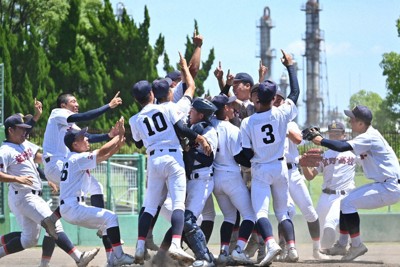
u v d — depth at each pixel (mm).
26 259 34250
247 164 25984
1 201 43031
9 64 95438
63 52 107812
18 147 27969
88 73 108312
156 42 117562
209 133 25781
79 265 27062
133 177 45312
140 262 25281
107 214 26047
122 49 108750
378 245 43719
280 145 25875
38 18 143125
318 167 32156
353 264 27219
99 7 150125
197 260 25531
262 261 25547
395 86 120812
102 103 101062
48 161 28672
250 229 26078
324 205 32094
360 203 28047
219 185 26078
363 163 28250
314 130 27984
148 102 25969
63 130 28672
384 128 64375
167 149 25219
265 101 25656
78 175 26312
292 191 29219
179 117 25438
